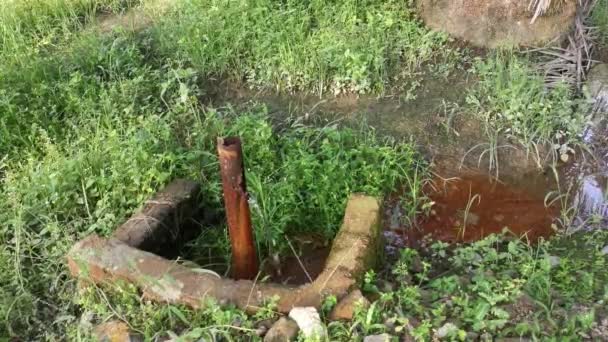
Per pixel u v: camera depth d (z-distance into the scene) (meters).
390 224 4.21
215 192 4.16
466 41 5.57
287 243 4.00
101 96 4.93
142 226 3.68
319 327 2.95
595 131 4.74
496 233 4.13
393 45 5.45
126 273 3.33
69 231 3.92
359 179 4.30
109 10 6.43
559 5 5.35
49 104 4.94
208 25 5.59
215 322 3.12
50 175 4.06
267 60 5.34
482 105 4.96
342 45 5.27
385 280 3.58
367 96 5.18
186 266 3.45
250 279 3.52
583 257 3.80
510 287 3.32
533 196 4.39
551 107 4.80
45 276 3.66
